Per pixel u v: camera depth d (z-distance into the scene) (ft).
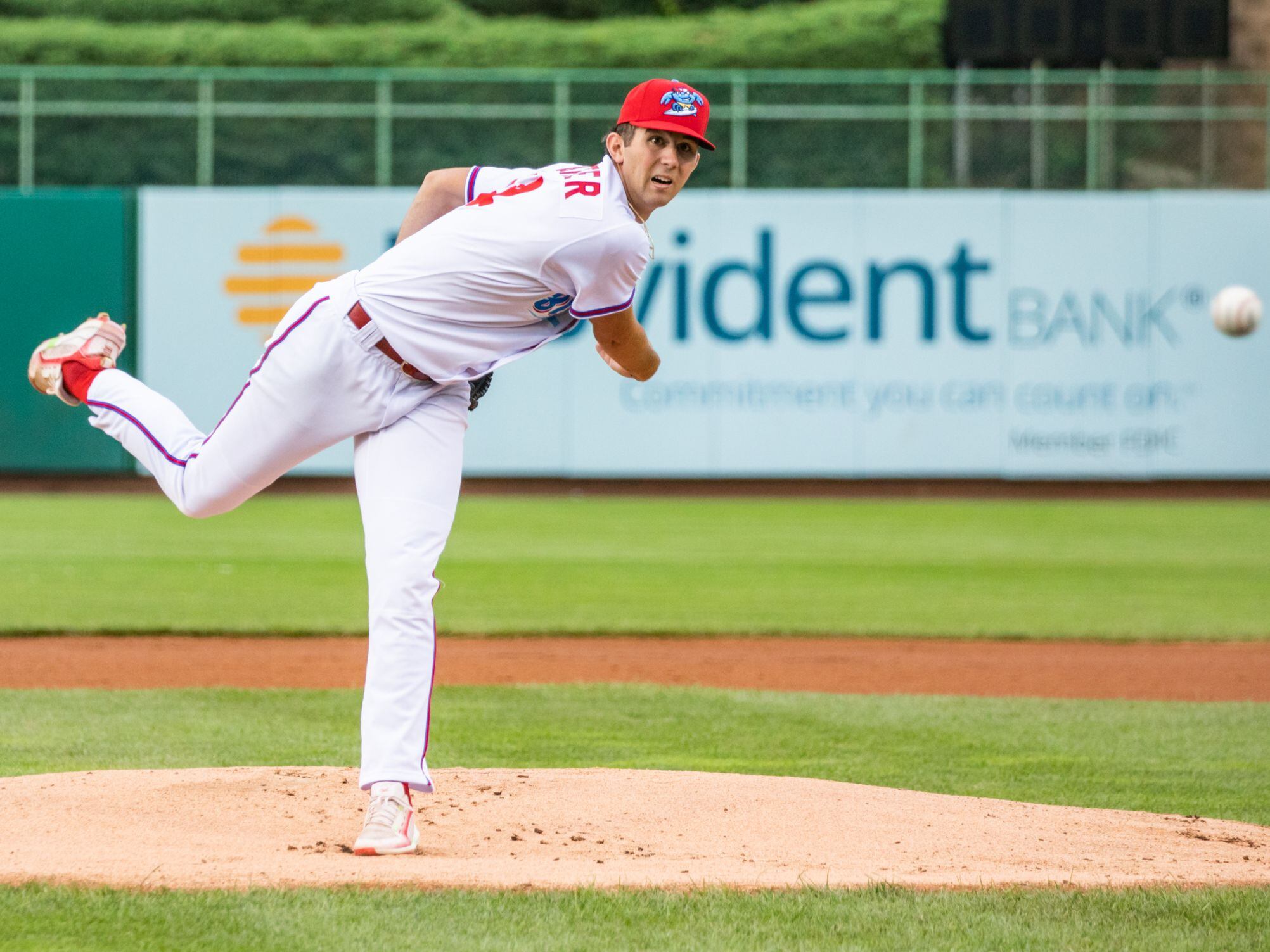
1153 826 55.67
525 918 41.93
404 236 48.96
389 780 47.16
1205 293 241.76
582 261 46.83
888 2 304.91
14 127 274.98
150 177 273.95
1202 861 50.55
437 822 51.90
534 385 240.94
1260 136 272.31
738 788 57.26
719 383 241.55
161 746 72.84
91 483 240.73
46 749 71.41
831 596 141.90
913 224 240.73
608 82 272.51
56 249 235.81
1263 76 264.72
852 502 239.71
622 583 148.87
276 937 40.14
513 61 304.09
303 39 303.89
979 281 241.14
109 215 236.22
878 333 241.55
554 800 55.11
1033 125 263.29
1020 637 119.24
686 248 240.53
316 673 99.09
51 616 121.90
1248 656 112.06
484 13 332.80
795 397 241.96
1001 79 261.03
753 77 268.62
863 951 40.22
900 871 47.52
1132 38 258.16
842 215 240.73
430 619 47.85
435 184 48.96
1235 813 62.18
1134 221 240.73
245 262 237.86
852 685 98.12
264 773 57.93
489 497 241.14
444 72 259.39
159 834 49.14
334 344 47.01
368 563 47.96
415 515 47.67
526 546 179.01
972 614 131.44
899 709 88.22
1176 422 242.58
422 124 271.69
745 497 245.45
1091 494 247.50
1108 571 162.61
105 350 52.34
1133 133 271.28
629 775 59.36
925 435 241.96
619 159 47.34
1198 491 245.86
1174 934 41.91
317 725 80.07
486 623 122.42
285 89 274.16
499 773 59.31
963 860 49.47
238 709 84.64
